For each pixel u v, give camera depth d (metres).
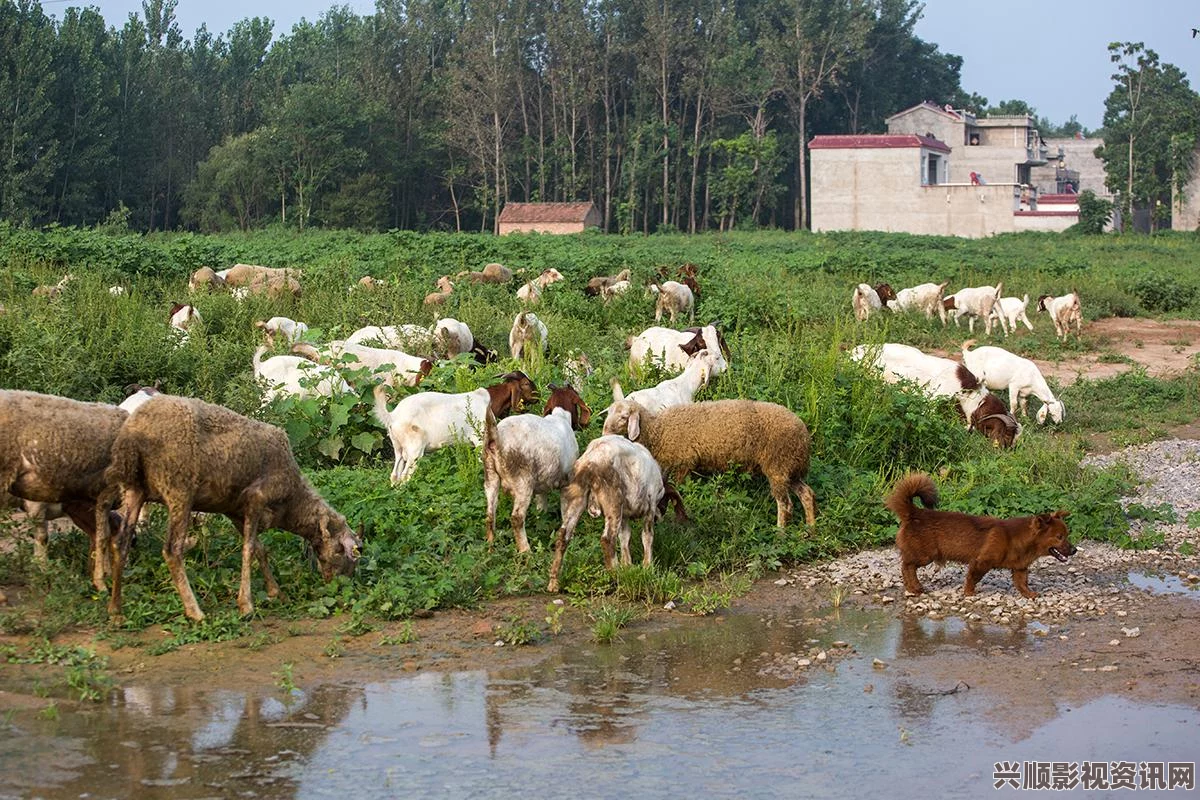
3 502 8.74
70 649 8.41
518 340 18.52
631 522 11.51
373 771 6.83
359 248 32.94
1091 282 33.47
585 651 9.04
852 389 14.81
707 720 7.72
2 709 7.50
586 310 23.42
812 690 8.30
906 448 14.89
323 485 11.88
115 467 8.71
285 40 94.38
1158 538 12.27
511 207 72.12
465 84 80.62
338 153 73.50
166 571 9.77
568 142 82.75
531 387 13.72
